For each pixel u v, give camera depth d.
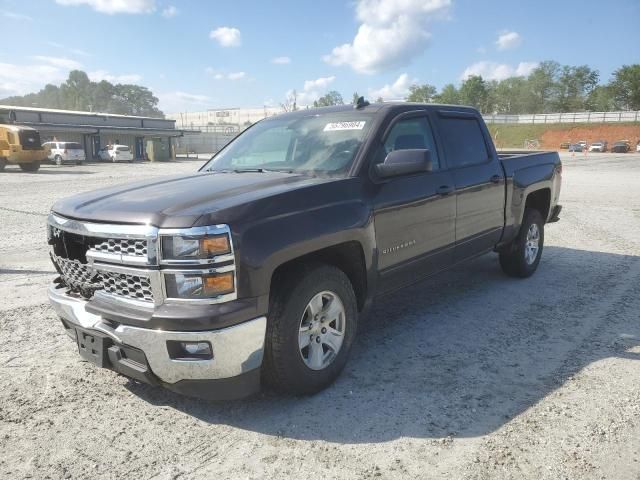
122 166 37.25
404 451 2.81
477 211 4.96
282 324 3.08
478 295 5.54
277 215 3.09
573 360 3.89
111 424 3.12
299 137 4.34
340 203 3.48
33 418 3.19
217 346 2.80
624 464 2.64
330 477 2.61
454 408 3.24
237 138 5.02
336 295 3.44
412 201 4.06
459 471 2.62
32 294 5.69
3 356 4.08
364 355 4.06
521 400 3.32
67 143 37.66
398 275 4.05
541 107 125.56
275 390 3.36
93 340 3.11
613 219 10.61
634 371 3.69
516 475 2.58
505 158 5.71
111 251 2.99
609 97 104.50
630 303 5.19
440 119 4.77
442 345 4.23
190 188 3.44
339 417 3.16
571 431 2.95
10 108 46.50
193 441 2.94
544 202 6.44
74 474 2.65
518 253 5.91
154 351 2.83
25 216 11.45
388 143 4.07
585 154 56.12
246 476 2.63
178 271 2.77
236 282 2.86
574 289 5.71
